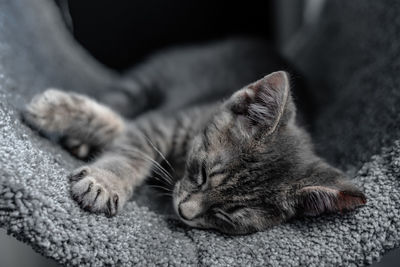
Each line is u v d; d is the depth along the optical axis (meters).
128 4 0.54
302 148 0.34
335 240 0.29
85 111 0.36
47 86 0.41
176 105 0.47
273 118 0.32
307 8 0.57
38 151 0.31
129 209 0.31
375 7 0.41
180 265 0.29
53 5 0.43
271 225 0.32
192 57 0.52
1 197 0.26
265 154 0.32
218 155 0.33
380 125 0.35
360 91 0.40
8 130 0.29
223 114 0.34
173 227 0.32
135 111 0.51
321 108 0.46
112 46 0.55
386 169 0.31
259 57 0.49
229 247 0.30
